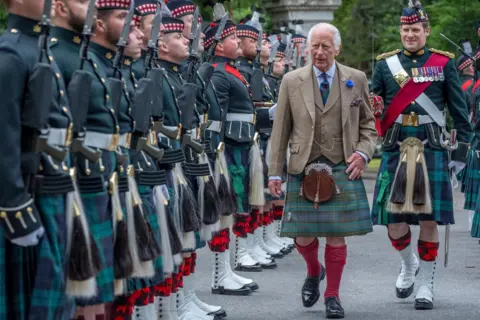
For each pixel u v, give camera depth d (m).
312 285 11.58
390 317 11.34
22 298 6.66
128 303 8.45
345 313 11.55
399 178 11.96
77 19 7.49
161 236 8.97
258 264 14.73
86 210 7.36
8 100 6.50
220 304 12.07
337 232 11.05
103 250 7.41
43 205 6.75
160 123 9.13
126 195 8.03
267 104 14.23
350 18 44.81
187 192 9.88
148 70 9.05
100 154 7.41
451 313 11.60
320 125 11.10
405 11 12.17
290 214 11.16
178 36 10.11
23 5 6.84
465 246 17.20
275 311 11.66
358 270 14.62
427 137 12.05
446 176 12.02
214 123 11.92
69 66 7.44
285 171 16.39
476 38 30.02
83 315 7.52
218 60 13.02
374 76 12.34
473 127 16.28
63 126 6.91
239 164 13.26
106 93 7.62
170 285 10.03
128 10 8.22
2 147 6.46
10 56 6.56
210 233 10.84
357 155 11.09
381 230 19.48
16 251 6.64
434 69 12.08
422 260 11.90
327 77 11.17
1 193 6.44
